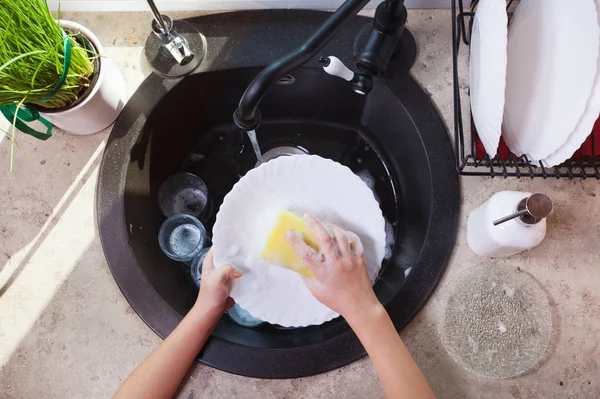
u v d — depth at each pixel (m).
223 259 0.84
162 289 0.94
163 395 0.75
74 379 0.84
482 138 0.77
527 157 0.78
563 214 0.87
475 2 0.89
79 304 0.87
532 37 0.74
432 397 0.71
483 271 0.86
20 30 0.72
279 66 0.66
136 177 0.98
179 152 1.14
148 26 0.97
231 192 0.83
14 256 0.89
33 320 0.86
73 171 0.93
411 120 0.93
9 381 0.84
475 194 0.89
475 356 0.83
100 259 0.90
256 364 0.84
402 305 0.85
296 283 0.85
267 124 1.19
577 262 0.85
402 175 1.10
